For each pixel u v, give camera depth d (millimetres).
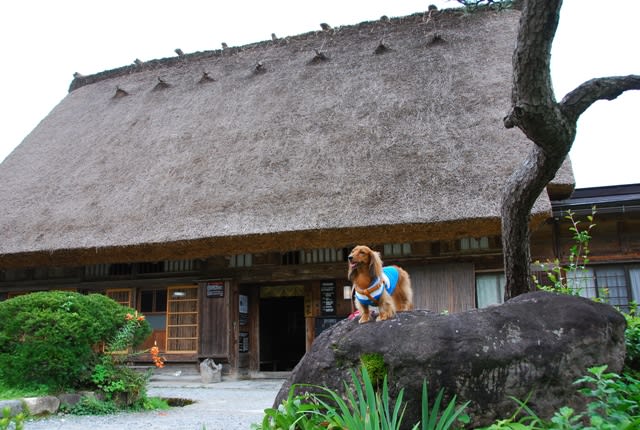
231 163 11945
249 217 10219
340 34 16406
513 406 3338
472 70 12648
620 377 3408
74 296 6969
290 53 16391
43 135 16719
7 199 13656
